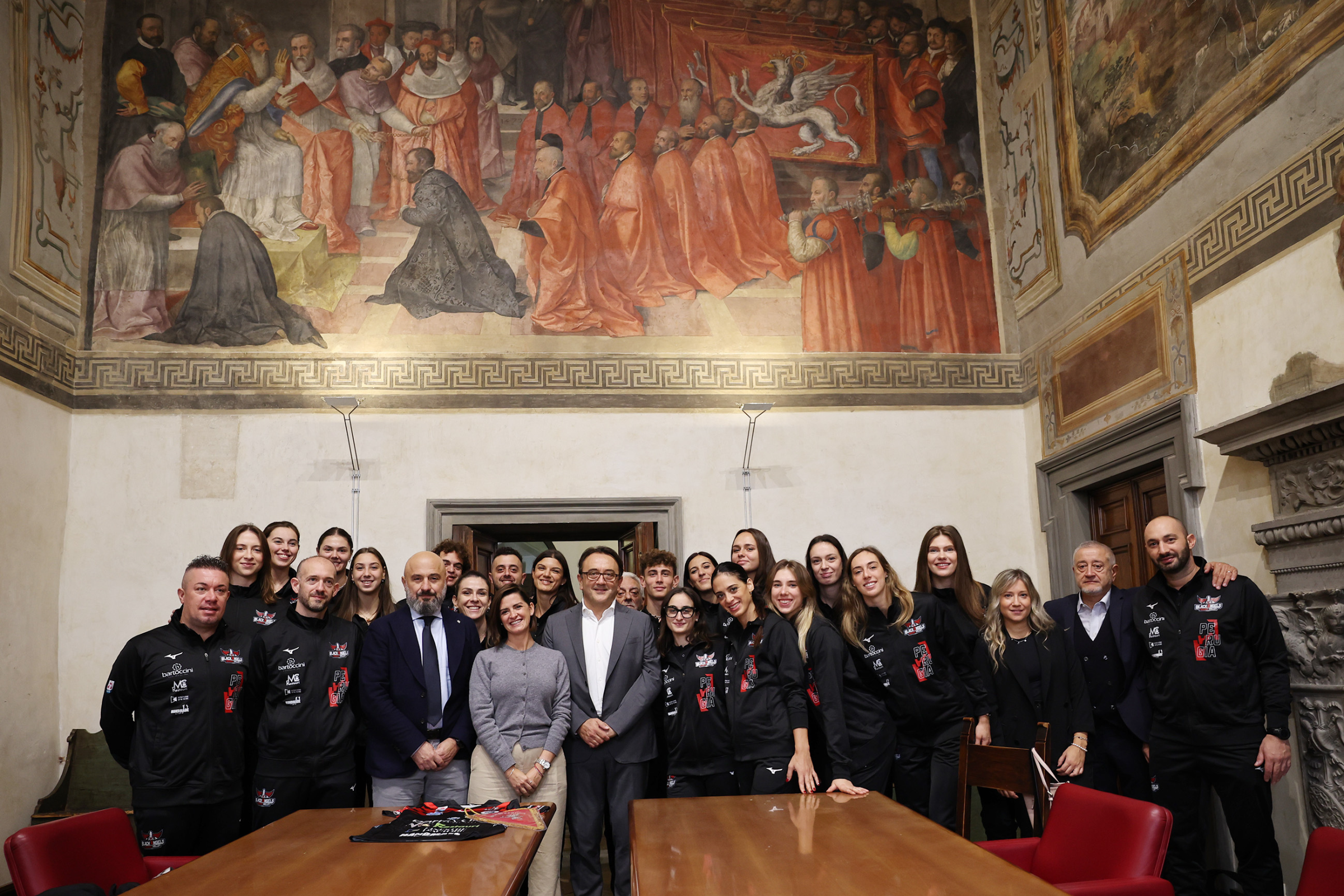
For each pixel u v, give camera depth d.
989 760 3.73
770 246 7.86
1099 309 6.69
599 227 7.73
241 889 2.45
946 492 7.59
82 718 6.62
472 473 7.25
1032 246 7.63
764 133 8.02
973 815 5.78
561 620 4.73
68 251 7.09
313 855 2.82
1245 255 5.22
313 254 7.46
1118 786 4.93
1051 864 3.13
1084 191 6.84
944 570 4.93
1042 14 7.43
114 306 7.20
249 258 7.39
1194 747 4.44
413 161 7.68
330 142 7.63
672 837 2.89
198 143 7.52
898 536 7.49
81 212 7.29
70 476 6.91
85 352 7.09
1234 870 5.19
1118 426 6.32
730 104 8.03
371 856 2.79
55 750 6.53
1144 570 6.39
